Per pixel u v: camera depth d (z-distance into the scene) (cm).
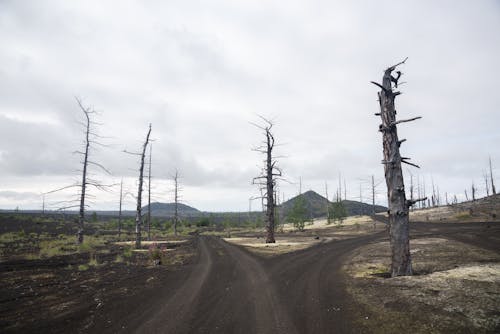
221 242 3022
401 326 541
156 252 1641
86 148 2389
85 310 725
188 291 911
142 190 2473
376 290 796
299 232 4722
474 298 655
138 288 957
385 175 1050
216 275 1170
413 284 816
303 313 671
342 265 1277
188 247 2552
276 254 1817
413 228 3384
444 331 504
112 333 580
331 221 6319
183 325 618
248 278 1096
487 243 1691
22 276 1176
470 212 4434
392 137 1028
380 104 1070
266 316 663
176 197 4316
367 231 3938
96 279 1112
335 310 672
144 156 2483
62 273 1245
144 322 639
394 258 990
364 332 535
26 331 595
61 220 6025
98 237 3788
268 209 2806
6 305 770
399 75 1044
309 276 1086
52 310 727
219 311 708
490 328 500
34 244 2605
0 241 2822
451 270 988
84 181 2388
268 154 2870
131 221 6550
